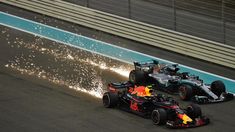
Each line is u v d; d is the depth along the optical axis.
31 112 55.53
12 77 65.75
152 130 50.41
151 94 53.56
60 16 89.44
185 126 50.59
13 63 70.25
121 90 61.03
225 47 72.00
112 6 91.69
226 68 71.56
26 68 68.69
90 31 84.69
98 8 90.06
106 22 84.31
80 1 92.44
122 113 54.81
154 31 79.31
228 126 52.19
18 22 87.50
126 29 82.19
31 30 84.12
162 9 91.81
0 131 50.88
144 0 96.62
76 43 78.94
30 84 63.62
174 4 90.25
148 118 53.28
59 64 70.25
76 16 87.50
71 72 67.56
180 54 76.50
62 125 52.19
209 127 51.62
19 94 60.47
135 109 54.16
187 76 60.53
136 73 61.84
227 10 90.81
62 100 58.84
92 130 50.88
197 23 85.50
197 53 74.81
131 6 92.50
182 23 85.25
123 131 50.50
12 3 95.25
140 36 80.69
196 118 51.91
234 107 57.19
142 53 76.25
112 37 82.50
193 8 92.25
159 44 78.75
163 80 60.75
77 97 59.88
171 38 77.56
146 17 87.38
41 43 78.38
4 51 74.56
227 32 82.00
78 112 55.47
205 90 58.31
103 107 56.69
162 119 50.66
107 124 52.25
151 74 62.03
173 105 51.81
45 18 89.94
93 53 75.00
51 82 64.38
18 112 55.47
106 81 64.81
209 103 57.94
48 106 57.09
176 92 60.28
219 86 59.16
